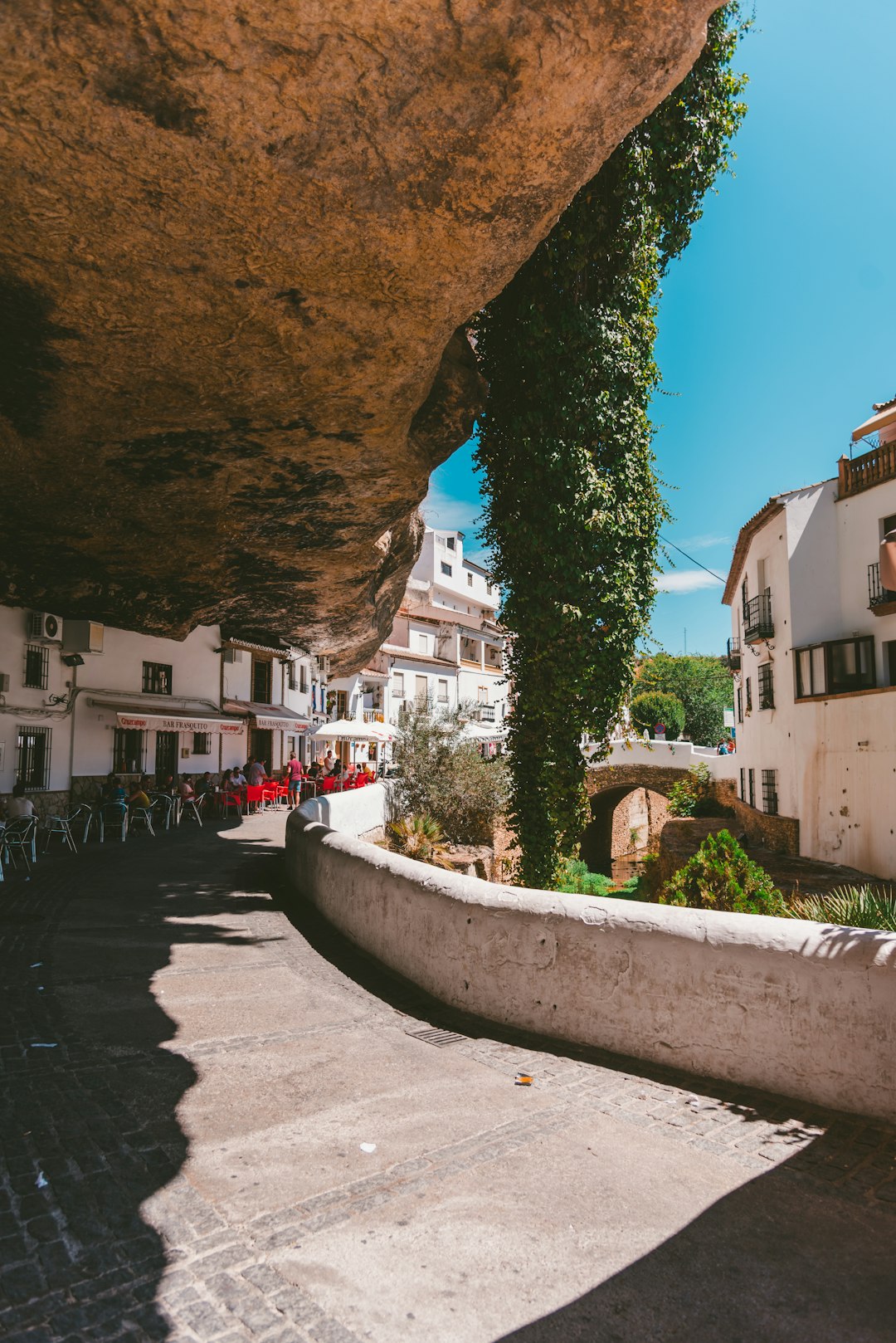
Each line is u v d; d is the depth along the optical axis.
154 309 5.30
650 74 4.23
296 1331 2.16
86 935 7.00
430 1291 2.34
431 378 6.86
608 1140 3.30
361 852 6.96
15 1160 2.99
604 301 9.70
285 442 7.36
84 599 12.76
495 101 4.12
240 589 12.58
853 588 21.16
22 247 4.73
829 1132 3.35
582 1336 2.18
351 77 3.87
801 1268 2.49
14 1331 2.09
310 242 4.79
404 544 13.76
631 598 10.30
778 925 3.83
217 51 3.66
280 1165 3.05
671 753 37.19
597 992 4.31
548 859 10.87
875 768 18.86
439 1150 3.20
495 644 62.41
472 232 4.92
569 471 9.80
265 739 27.31
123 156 4.13
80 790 16.89
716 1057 3.87
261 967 6.09
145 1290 2.29
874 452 20.38
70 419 6.80
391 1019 4.86
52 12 3.43
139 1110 3.48
